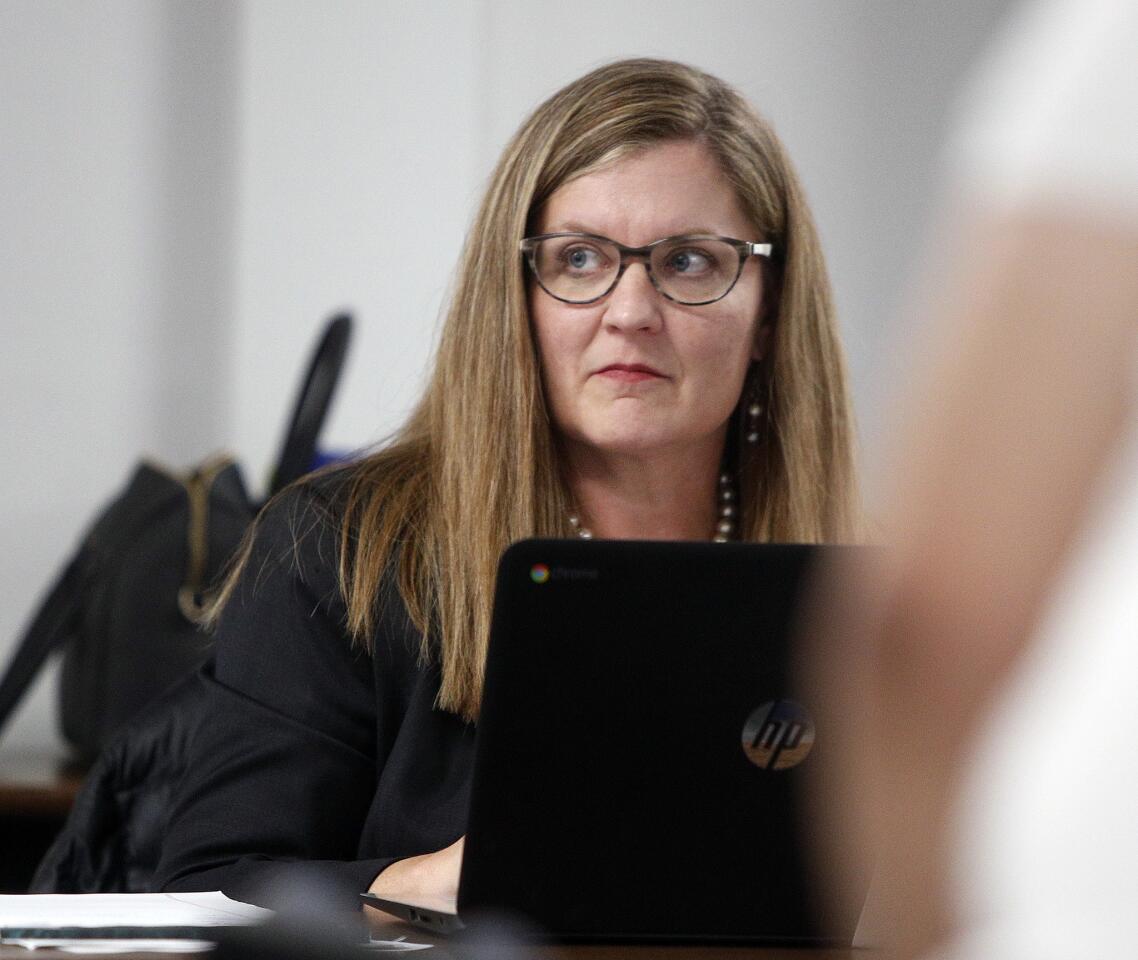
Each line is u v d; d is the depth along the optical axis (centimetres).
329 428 1366
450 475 678
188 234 1367
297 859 598
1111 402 203
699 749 457
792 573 452
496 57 1459
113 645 1079
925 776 212
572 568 448
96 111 1355
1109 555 234
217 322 1371
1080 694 250
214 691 650
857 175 1582
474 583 646
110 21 1355
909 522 208
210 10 1366
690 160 690
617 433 677
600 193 680
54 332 1348
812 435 740
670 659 452
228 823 606
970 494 204
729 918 466
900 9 1582
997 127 222
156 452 1361
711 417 692
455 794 611
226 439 1368
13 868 1065
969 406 206
